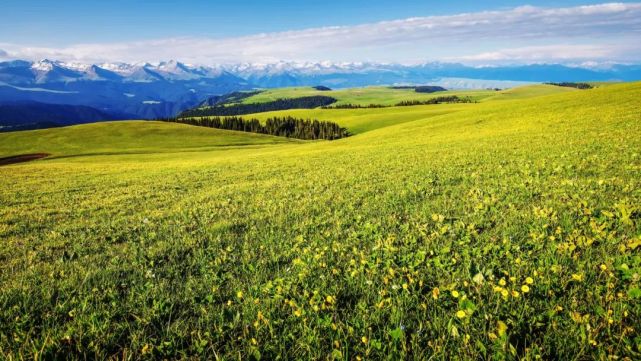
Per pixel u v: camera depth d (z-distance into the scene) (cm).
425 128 5712
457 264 570
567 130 2977
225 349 384
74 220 1257
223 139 10869
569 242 600
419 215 924
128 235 940
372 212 1003
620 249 546
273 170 2633
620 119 3162
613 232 616
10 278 640
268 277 588
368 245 726
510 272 514
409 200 1124
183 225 1027
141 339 411
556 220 735
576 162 1477
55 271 659
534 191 1039
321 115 19562
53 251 836
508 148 2331
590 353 331
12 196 2078
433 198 1126
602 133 2467
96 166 4597
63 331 423
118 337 416
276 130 15838
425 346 365
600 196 897
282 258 680
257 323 414
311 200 1261
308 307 459
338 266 608
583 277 464
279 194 1488
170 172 3197
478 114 6047
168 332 419
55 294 547
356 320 417
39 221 1267
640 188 937
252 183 1964
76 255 797
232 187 1852
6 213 1480
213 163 3981
